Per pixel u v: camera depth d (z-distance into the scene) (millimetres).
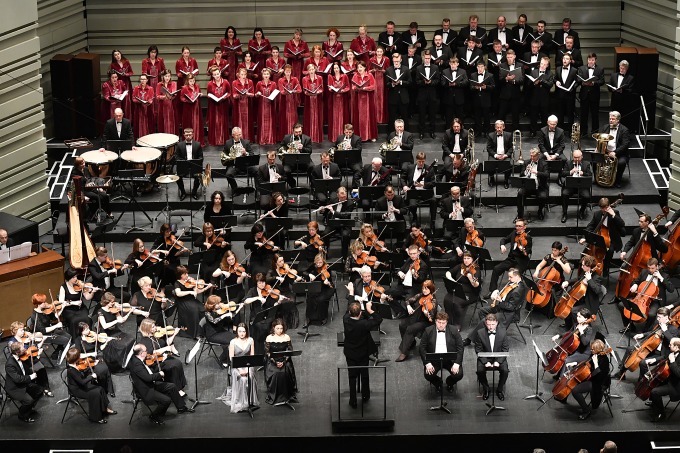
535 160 32750
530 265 31516
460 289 28844
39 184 34000
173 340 28188
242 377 26141
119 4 39844
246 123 37031
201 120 37094
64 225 33969
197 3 40000
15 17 32031
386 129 38125
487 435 25484
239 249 32438
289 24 40219
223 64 37625
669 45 37281
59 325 27641
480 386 27062
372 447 25578
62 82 36688
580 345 26344
